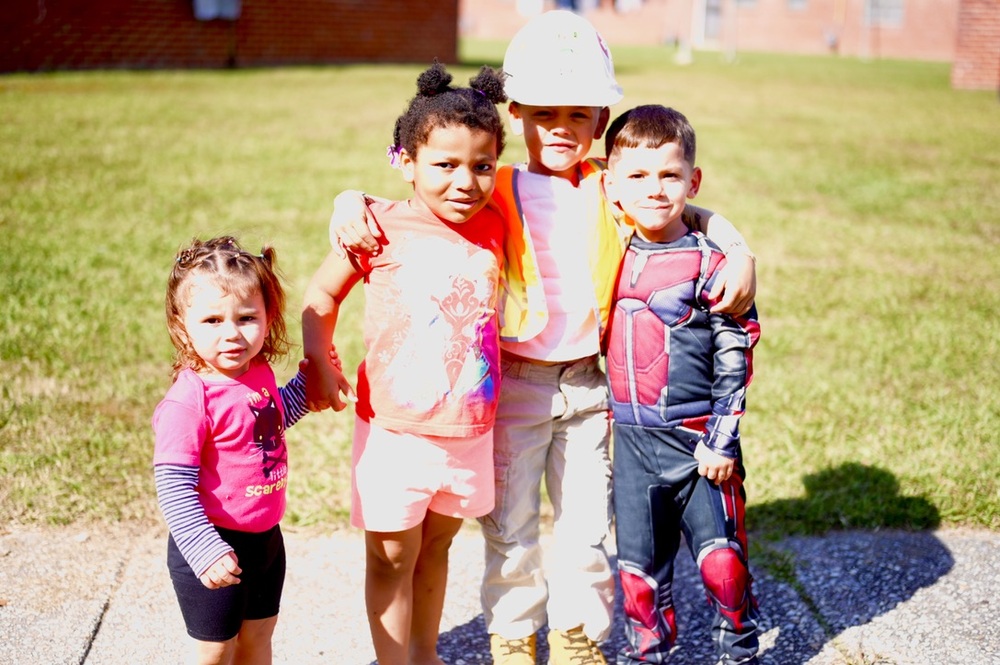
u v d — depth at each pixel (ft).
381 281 7.57
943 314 17.56
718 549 7.95
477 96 7.30
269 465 7.14
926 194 26.96
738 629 8.06
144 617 9.18
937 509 11.05
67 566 9.91
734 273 7.62
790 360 15.51
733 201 25.63
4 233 19.94
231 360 6.87
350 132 33.83
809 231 22.95
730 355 7.75
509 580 8.39
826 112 44.16
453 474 7.68
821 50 107.04
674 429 7.95
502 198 7.98
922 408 13.73
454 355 7.52
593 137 8.36
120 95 39.68
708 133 36.94
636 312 7.90
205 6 52.21
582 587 8.22
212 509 6.93
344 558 10.34
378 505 7.64
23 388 13.56
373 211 7.61
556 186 8.05
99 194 23.49
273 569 7.38
